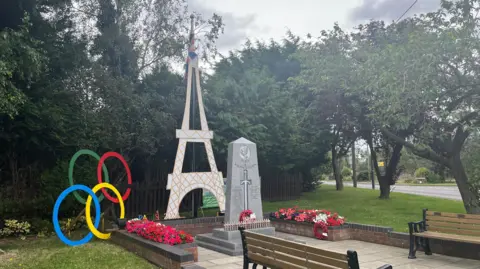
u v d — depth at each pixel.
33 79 11.74
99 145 13.67
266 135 17.97
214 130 16.27
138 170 17.83
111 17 16.42
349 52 15.08
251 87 18.56
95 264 7.09
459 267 6.94
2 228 10.98
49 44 12.73
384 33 18.38
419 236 7.72
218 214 12.45
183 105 16.52
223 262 7.68
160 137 15.72
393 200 19.72
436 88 10.72
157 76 17.59
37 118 11.70
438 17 11.75
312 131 21.64
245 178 9.96
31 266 7.05
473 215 7.32
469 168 13.48
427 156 13.35
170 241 7.50
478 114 11.44
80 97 13.33
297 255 4.66
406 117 11.12
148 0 16.91
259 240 5.45
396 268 6.93
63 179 12.44
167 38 16.91
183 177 12.11
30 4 12.01
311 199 21.38
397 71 11.06
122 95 14.09
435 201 19.19
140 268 6.80
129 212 14.56
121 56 16.77
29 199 12.22
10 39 9.74
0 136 11.36
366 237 9.58
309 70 15.57
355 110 16.67
